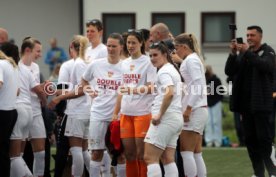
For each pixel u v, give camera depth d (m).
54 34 71.44
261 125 30.03
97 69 28.11
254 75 29.95
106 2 66.00
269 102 29.94
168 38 29.33
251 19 66.12
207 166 36.66
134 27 66.25
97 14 66.12
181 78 27.11
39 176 29.39
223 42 66.50
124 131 26.81
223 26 66.44
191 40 27.61
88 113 29.25
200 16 66.44
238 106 30.53
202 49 66.62
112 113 27.95
